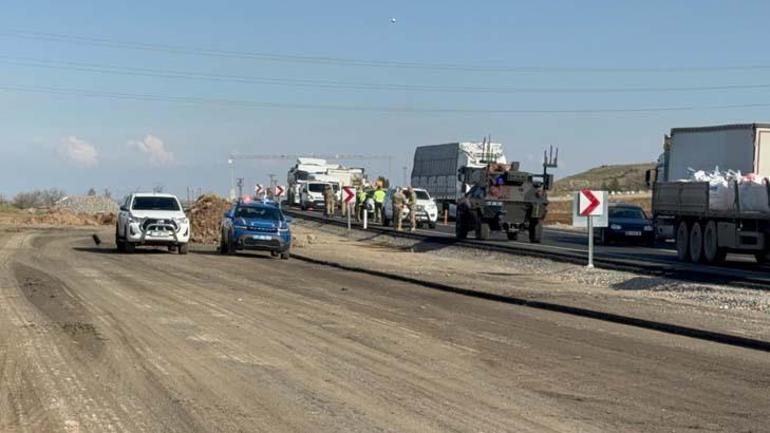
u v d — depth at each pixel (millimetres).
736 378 11703
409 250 39062
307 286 22469
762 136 32688
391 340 14125
